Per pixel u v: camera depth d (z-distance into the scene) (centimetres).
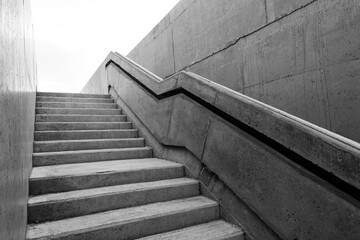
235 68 421
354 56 263
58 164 310
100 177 251
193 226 217
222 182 242
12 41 118
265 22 364
